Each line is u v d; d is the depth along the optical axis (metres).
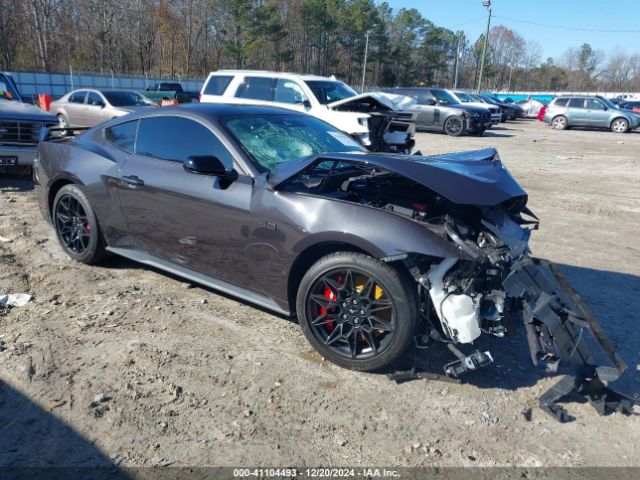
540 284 3.05
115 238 4.57
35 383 3.08
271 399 3.04
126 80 43.34
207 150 3.98
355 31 75.19
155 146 4.31
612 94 66.50
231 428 2.79
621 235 6.82
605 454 2.71
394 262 3.12
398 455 2.65
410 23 88.31
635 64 97.25
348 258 3.19
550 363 3.02
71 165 4.75
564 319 3.09
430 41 89.62
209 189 3.81
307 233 3.31
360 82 84.31
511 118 32.06
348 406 3.01
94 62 63.53
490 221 3.17
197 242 3.95
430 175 3.11
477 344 3.74
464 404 3.07
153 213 4.17
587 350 3.07
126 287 4.47
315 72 78.88
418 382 3.27
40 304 4.09
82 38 62.91
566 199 8.95
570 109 26.22
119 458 2.55
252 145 3.93
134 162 4.34
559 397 3.02
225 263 3.83
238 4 57.75
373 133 10.33
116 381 3.13
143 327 3.79
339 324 3.33
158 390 3.07
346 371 3.35
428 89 21.83
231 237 3.72
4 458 2.52
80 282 4.53
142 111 4.56
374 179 3.69
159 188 4.08
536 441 2.79
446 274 3.09
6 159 7.59
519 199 3.46
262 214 3.53
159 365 3.31
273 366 3.37
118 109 14.16
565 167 12.84
